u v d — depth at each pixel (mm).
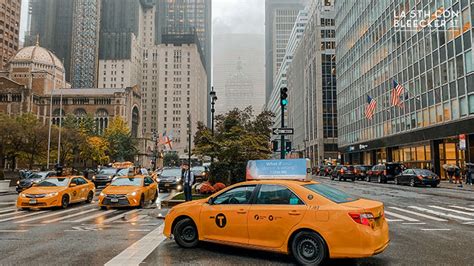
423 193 23766
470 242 8992
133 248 8383
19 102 102688
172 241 9133
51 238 9641
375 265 6953
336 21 72750
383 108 48312
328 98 85125
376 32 50750
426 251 8047
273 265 7000
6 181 29109
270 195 7551
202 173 34375
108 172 32938
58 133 48594
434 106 35938
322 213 6812
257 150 22484
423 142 39562
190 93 167375
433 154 37156
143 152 117875
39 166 62250
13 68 112875
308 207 7008
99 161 74562
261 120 28344
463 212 14711
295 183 7508
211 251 8078
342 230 6586
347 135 64750
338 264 7008
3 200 21609
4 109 102062
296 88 123375
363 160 60156
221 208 7961
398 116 43906
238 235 7648
